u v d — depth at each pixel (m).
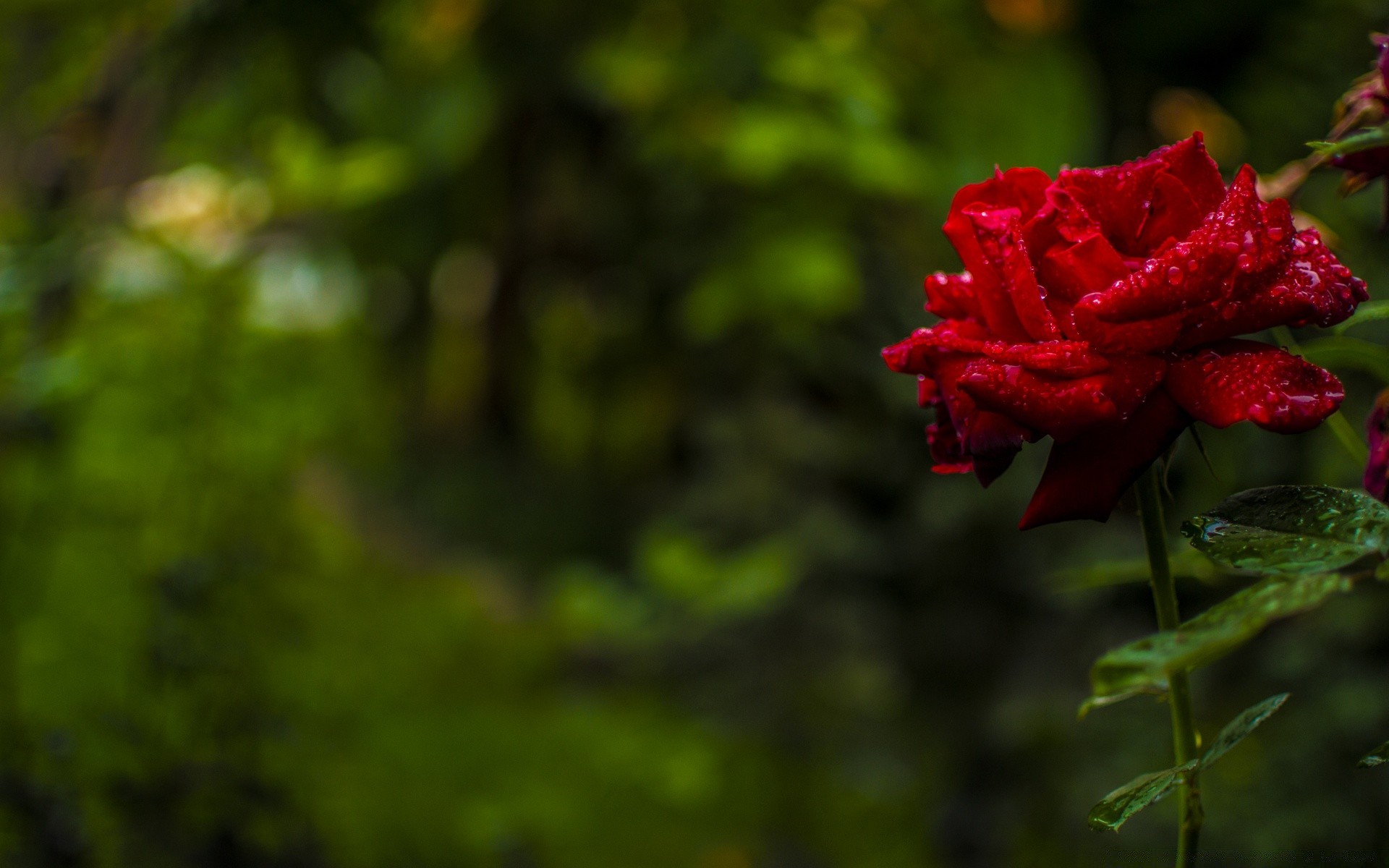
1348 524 0.50
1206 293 0.49
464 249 6.43
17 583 1.76
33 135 2.07
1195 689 2.27
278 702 1.93
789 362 3.53
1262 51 3.51
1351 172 0.66
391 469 6.51
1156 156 0.56
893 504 3.15
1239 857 1.96
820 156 3.18
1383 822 1.88
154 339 1.84
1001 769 2.53
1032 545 2.70
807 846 2.61
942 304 0.58
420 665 3.50
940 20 3.68
